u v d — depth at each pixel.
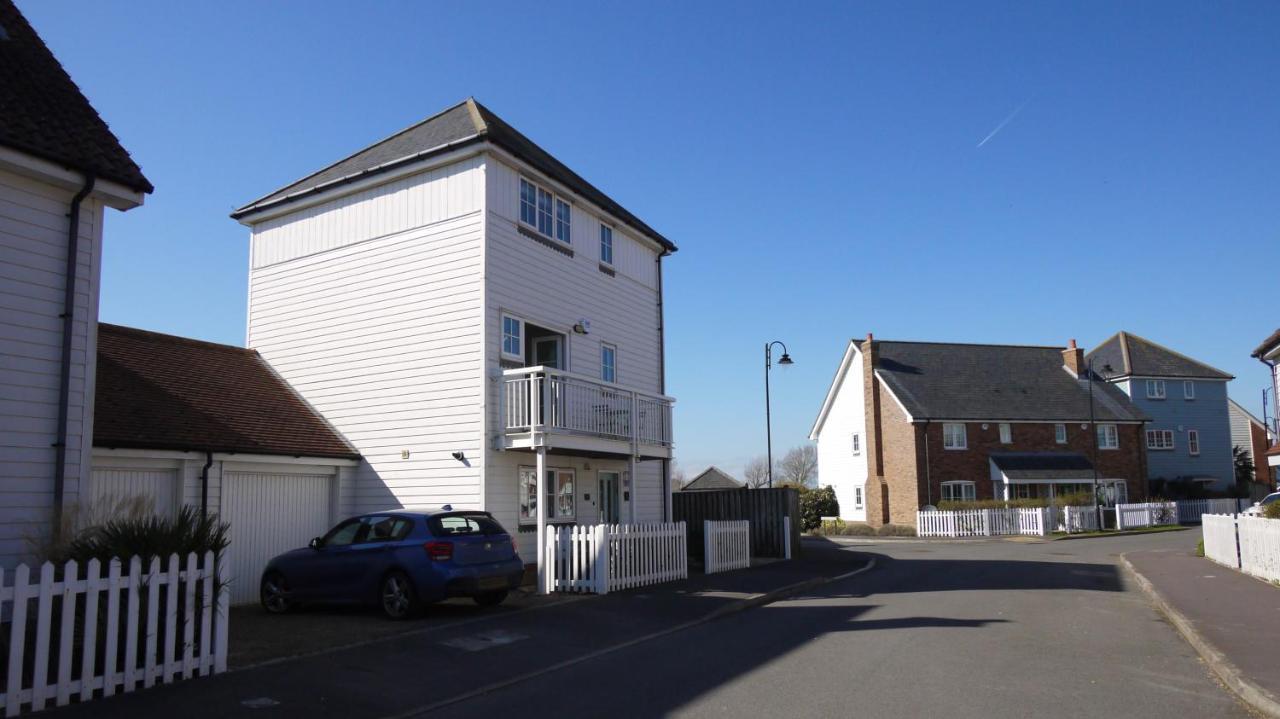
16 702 7.06
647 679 8.72
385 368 17.55
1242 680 7.85
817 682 8.45
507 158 17.33
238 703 7.64
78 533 8.66
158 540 8.45
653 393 19.75
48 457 10.04
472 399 16.42
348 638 10.68
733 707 7.54
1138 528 40.56
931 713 7.28
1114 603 14.27
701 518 25.75
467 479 16.28
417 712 7.53
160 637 8.38
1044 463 43.50
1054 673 8.81
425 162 17.38
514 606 13.52
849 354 47.28
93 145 10.70
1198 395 53.34
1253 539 17.03
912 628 11.72
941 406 42.94
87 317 10.57
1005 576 19.09
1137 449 46.19
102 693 7.76
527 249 18.03
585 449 17.02
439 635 10.95
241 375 17.98
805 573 19.14
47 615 7.32
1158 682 8.41
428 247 17.36
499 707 7.69
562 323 19.11
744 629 11.88
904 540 36.62
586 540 15.30
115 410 13.98
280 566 13.34
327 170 20.27
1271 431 61.03
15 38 11.45
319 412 18.20
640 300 22.78
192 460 14.44
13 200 10.02
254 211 19.56
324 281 18.62
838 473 48.69
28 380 9.95
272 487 16.05
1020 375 47.50
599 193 22.41
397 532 12.61
